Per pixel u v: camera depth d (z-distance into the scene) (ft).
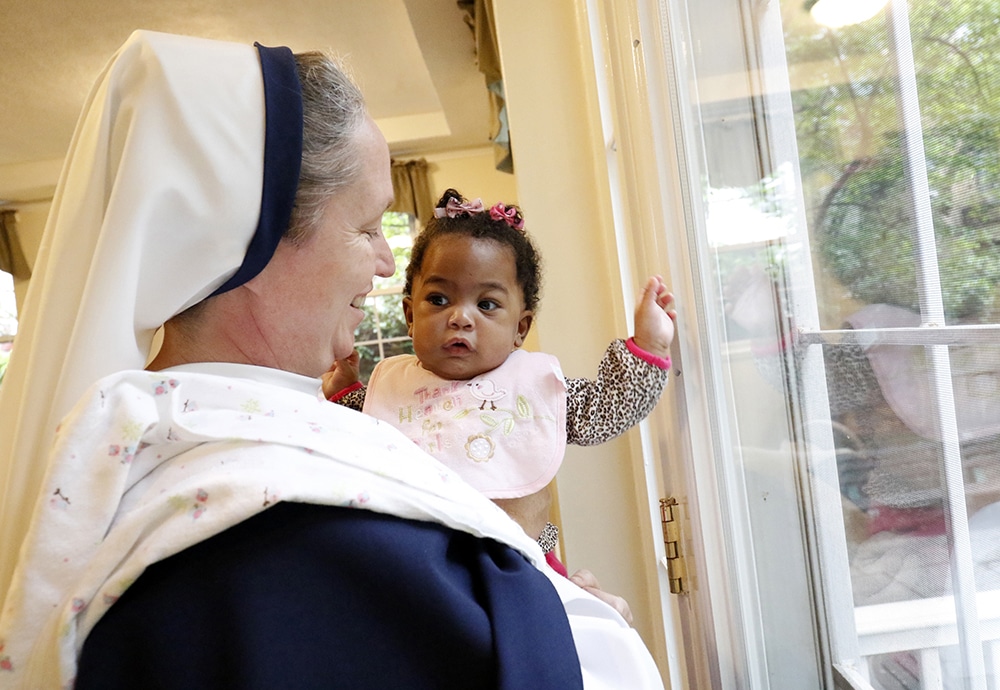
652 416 3.79
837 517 2.18
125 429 1.69
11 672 1.59
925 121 1.51
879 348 1.83
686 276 2.88
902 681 1.88
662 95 2.85
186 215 1.83
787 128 2.22
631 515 4.62
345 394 4.14
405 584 1.63
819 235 2.09
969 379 1.46
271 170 1.90
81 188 1.90
